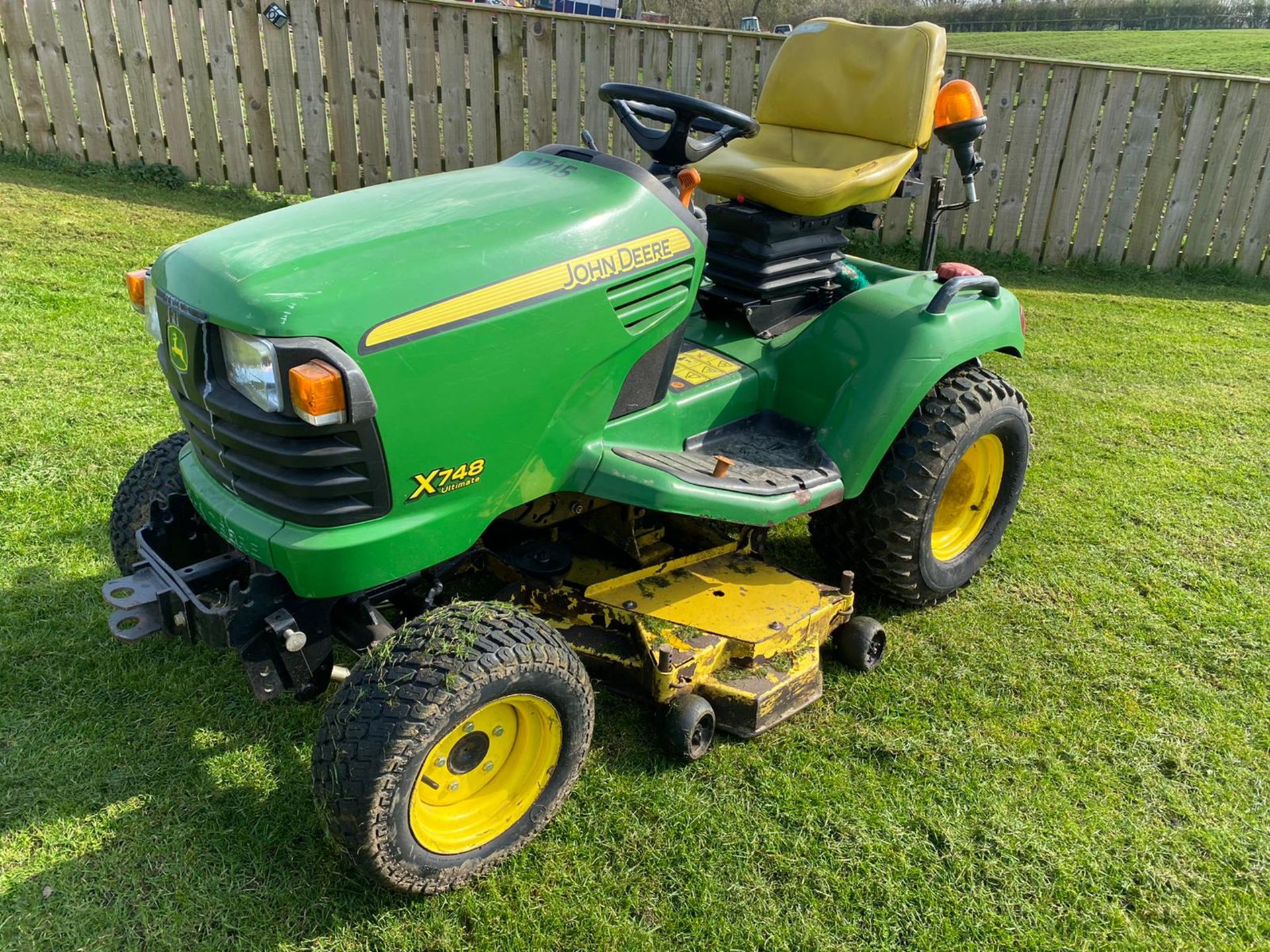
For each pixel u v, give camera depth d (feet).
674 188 8.71
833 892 7.38
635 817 7.95
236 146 23.56
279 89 22.88
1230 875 7.70
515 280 7.12
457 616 7.04
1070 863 7.73
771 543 12.04
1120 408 16.35
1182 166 22.65
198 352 6.71
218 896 7.06
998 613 10.93
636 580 9.46
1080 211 23.44
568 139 23.15
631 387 8.45
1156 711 9.45
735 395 9.61
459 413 6.93
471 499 7.31
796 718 9.17
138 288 7.83
